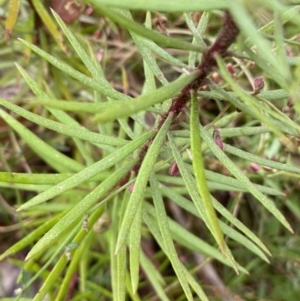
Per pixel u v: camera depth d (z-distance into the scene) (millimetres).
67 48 137
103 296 145
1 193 158
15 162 154
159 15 118
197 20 129
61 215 103
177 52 153
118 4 52
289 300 151
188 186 72
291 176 129
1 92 171
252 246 101
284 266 157
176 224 112
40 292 91
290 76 51
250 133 91
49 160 125
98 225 106
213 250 110
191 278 94
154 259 150
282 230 167
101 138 84
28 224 136
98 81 80
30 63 150
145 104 53
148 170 71
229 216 83
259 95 75
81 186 120
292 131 71
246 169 136
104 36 144
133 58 159
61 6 132
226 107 77
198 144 63
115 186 106
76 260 106
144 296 151
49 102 53
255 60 59
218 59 58
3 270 156
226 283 155
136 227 78
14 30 134
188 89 69
